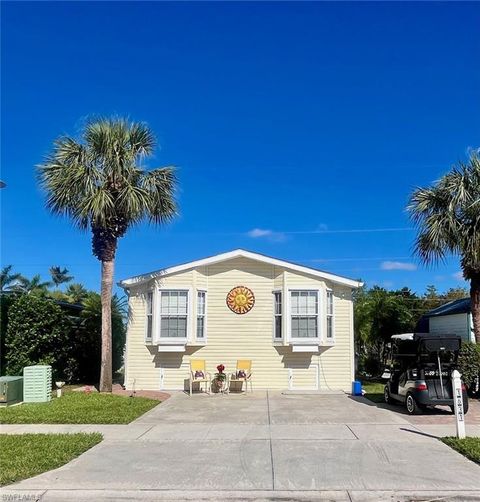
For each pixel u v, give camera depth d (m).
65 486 7.09
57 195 16.33
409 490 6.88
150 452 8.97
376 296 25.62
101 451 9.06
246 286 19.34
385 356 15.99
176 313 18.89
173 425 11.52
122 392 17.81
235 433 10.58
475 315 16.75
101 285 17.36
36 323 18.36
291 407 14.30
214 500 6.67
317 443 9.58
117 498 6.73
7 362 17.94
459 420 9.71
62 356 19.41
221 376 18.08
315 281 19.02
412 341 13.46
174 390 18.61
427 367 12.95
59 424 11.61
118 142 16.70
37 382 15.36
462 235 16.27
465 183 16.47
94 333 21.66
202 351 19.06
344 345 19.09
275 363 18.95
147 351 19.09
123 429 11.05
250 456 8.65
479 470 7.75
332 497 6.69
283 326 18.80
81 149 16.52
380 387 19.70
